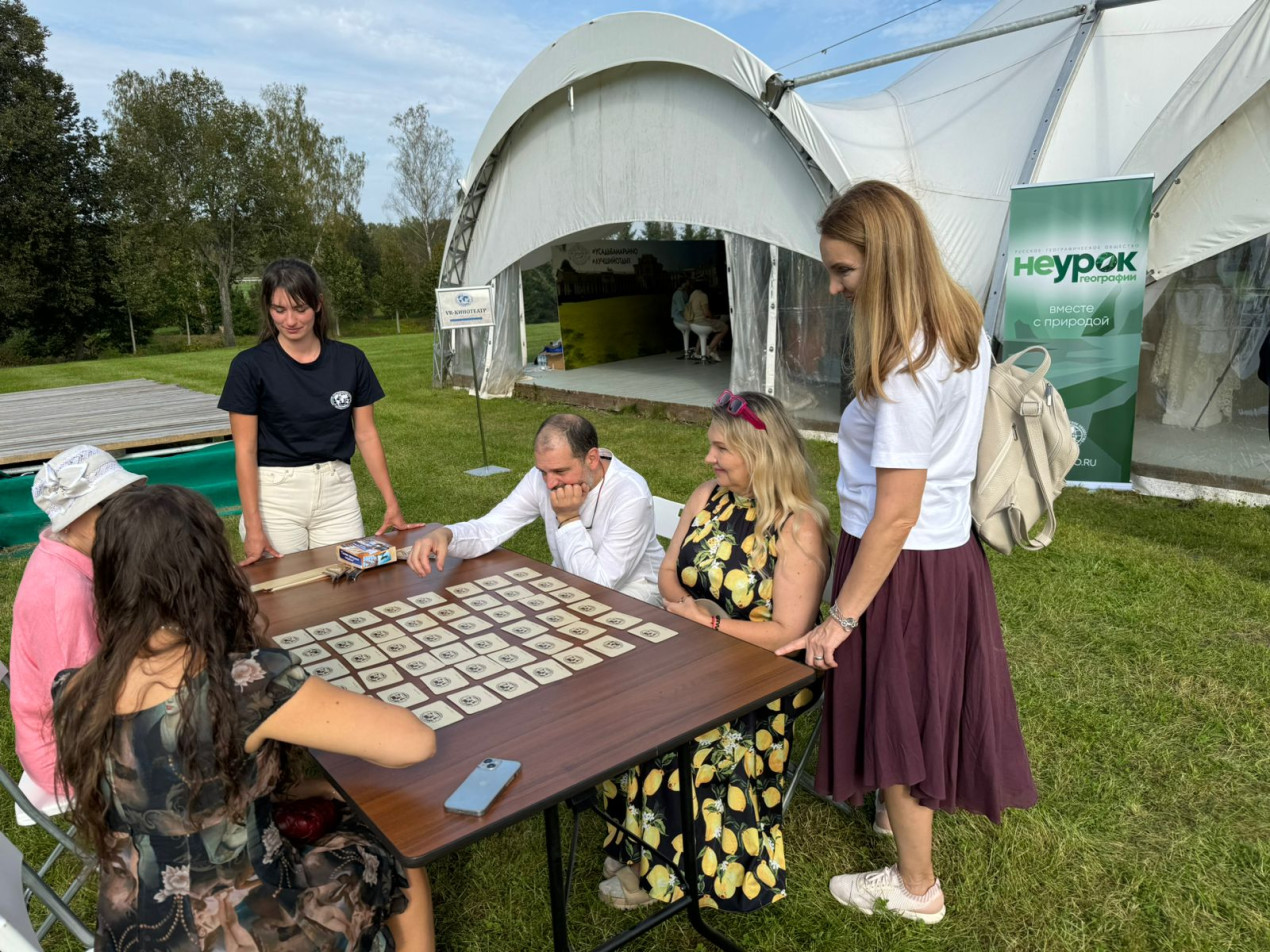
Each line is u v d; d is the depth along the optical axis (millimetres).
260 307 3170
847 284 1814
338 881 1460
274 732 1318
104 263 31203
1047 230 5980
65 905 1884
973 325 1788
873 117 8547
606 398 10609
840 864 2422
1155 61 6730
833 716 2068
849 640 2008
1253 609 4008
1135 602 4117
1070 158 6699
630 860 2189
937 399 1758
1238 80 5371
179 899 1327
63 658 1928
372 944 1517
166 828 1311
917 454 1748
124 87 35219
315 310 3178
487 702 1737
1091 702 3209
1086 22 6992
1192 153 5664
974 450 1917
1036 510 2045
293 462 3348
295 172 37906
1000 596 4223
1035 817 2557
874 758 1979
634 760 1504
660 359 15586
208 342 36156
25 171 28953
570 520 2705
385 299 38875
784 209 8180
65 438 6527
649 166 9422
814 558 2182
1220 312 5941
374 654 2002
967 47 9039
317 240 38406
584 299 14734
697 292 14664
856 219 1733
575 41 9453
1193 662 3500
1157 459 6309
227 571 1368
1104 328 5953
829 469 7156
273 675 1326
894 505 1771
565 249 14234
